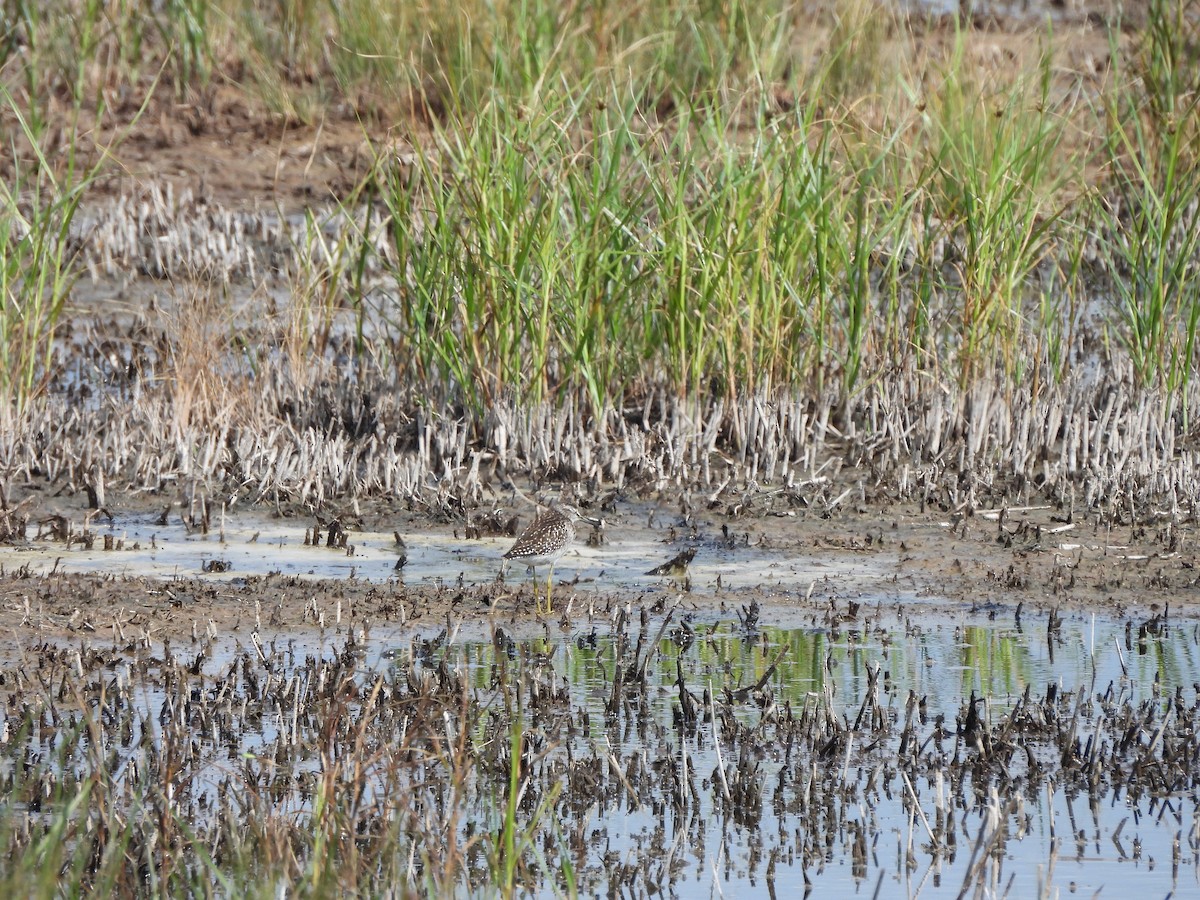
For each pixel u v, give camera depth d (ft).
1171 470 96.32
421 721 60.39
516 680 69.00
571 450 99.76
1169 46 146.82
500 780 59.98
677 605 79.61
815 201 105.19
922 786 60.54
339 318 131.44
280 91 182.39
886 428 104.99
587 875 53.26
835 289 109.19
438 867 52.08
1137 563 86.69
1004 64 151.33
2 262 102.63
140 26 185.26
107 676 68.44
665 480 98.02
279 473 96.84
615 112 117.19
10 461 98.78
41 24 181.16
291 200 162.40
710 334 105.60
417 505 95.20
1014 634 76.28
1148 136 146.20
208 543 88.02
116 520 91.81
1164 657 73.26
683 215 101.60
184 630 74.33
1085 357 122.01
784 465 101.91
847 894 52.11
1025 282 128.36
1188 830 57.16
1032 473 100.78
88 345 125.29
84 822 52.39
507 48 141.18
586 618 77.66
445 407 105.19
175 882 50.26
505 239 101.40
